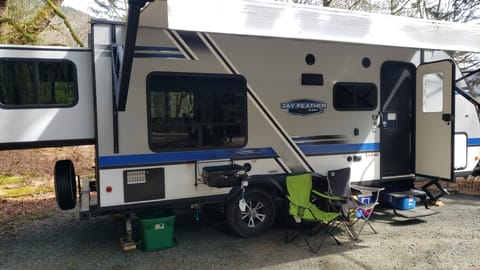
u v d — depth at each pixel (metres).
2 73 3.51
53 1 8.48
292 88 4.46
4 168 8.62
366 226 4.64
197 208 4.16
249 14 3.09
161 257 3.75
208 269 3.46
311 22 3.36
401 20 3.84
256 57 4.28
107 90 3.68
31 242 4.21
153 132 3.88
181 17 2.86
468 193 6.36
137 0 2.49
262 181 4.24
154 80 3.86
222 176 3.91
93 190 4.15
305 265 3.53
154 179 3.90
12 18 8.45
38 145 3.62
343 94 4.74
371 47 4.88
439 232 4.40
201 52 4.03
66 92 3.70
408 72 5.17
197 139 4.06
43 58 3.62
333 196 4.23
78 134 3.74
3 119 3.51
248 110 4.27
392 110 5.08
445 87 4.80
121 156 3.76
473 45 4.35
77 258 3.74
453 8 9.73
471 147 5.50
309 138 4.57
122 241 4.00
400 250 3.87
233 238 4.29
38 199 6.30
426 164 5.07
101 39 3.67
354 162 4.84
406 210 4.93
